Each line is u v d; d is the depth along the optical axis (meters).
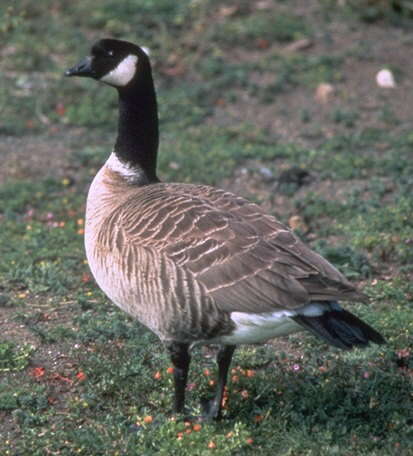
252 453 8.94
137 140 10.72
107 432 9.30
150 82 10.77
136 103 10.72
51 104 19.80
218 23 23.00
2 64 21.05
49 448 9.06
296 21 23.33
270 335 8.85
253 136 18.59
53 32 22.19
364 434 9.24
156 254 8.88
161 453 8.81
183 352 9.28
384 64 21.69
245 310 8.57
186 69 21.27
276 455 8.88
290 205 15.86
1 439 9.27
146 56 10.74
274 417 9.62
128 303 9.28
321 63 21.50
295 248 8.83
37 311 12.09
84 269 13.45
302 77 21.02
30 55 21.28
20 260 13.52
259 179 16.91
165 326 9.05
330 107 19.95
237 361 10.87
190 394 10.12
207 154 17.70
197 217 9.03
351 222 14.80
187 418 9.66
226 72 21.09
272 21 23.17
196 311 8.77
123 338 11.40
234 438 9.02
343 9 24.06
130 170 10.68
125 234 9.18
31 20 22.75
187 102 19.92
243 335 8.87
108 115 19.50
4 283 12.91
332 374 10.52
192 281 8.72
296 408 9.84
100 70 10.75
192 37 22.34
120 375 10.31
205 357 11.07
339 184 16.67
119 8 23.06
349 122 19.09
